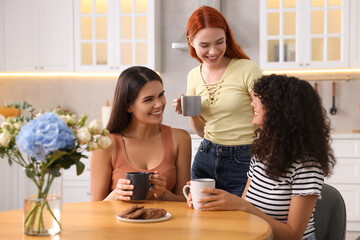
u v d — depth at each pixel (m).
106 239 1.21
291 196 1.56
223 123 2.30
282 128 1.56
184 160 2.09
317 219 1.70
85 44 4.65
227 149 2.29
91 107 4.95
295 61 4.41
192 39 2.30
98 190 1.98
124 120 2.02
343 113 4.70
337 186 4.20
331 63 4.36
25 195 1.26
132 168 1.98
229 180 2.31
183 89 4.82
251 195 1.67
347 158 4.18
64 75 4.96
